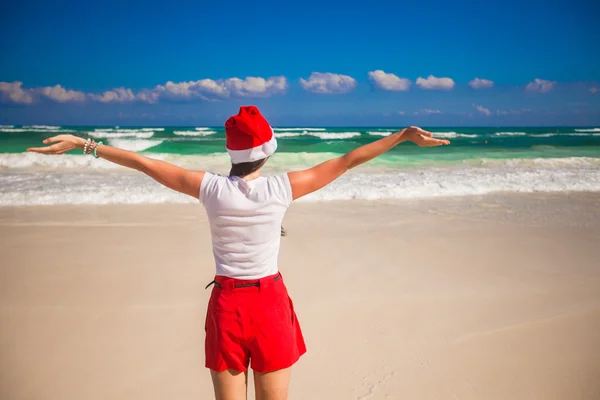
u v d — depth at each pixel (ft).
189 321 12.91
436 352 11.25
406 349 11.39
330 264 17.47
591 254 19.29
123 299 14.21
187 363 10.86
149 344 11.63
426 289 15.19
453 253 19.10
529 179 38.42
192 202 28.60
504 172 43.39
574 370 10.43
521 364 10.70
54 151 6.09
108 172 41.68
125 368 10.57
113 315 13.14
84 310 13.41
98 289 14.92
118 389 9.81
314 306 13.76
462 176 39.88
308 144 88.84
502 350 11.33
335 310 13.52
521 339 11.86
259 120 6.11
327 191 31.65
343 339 11.85
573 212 27.35
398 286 15.42
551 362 10.78
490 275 16.57
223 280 6.25
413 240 20.92
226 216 6.11
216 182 6.21
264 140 6.13
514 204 29.53
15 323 12.52
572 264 17.90
